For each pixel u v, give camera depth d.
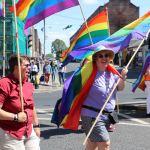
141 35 9.84
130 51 27.91
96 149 6.07
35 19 8.30
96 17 11.30
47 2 8.58
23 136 5.15
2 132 5.08
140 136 9.48
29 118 5.20
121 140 9.06
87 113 5.99
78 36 11.27
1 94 5.10
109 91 5.98
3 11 9.02
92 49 9.95
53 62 32.03
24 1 7.50
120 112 13.30
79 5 9.29
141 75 12.29
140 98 18.09
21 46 16.30
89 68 6.05
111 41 9.91
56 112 8.83
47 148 8.50
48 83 31.50
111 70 6.07
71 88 6.39
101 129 5.86
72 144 8.80
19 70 5.12
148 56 12.12
